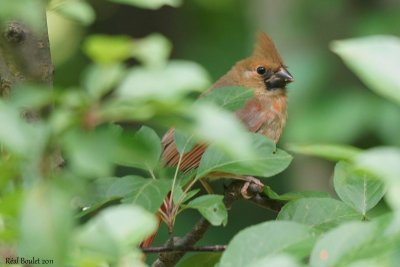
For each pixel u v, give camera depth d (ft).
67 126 3.82
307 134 15.38
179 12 21.72
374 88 3.98
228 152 3.96
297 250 4.92
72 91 3.83
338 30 16.51
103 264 4.59
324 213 6.50
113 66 3.75
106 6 21.59
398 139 15.24
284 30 16.79
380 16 16.29
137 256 4.78
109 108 3.81
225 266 4.98
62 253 3.77
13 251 4.88
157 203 6.42
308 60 16.14
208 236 17.43
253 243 5.01
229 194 9.30
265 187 8.18
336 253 4.44
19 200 4.07
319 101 15.71
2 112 3.84
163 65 3.81
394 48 3.84
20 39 6.52
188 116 3.91
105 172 3.78
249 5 19.04
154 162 6.74
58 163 4.94
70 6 5.69
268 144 6.61
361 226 4.48
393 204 3.85
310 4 16.80
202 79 3.80
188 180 7.12
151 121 4.06
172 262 8.07
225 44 20.80
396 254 4.28
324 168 17.66
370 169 3.98
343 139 15.29
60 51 20.70
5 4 4.02
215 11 21.70
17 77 6.57
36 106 3.95
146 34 21.72
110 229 4.37
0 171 4.03
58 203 3.82
